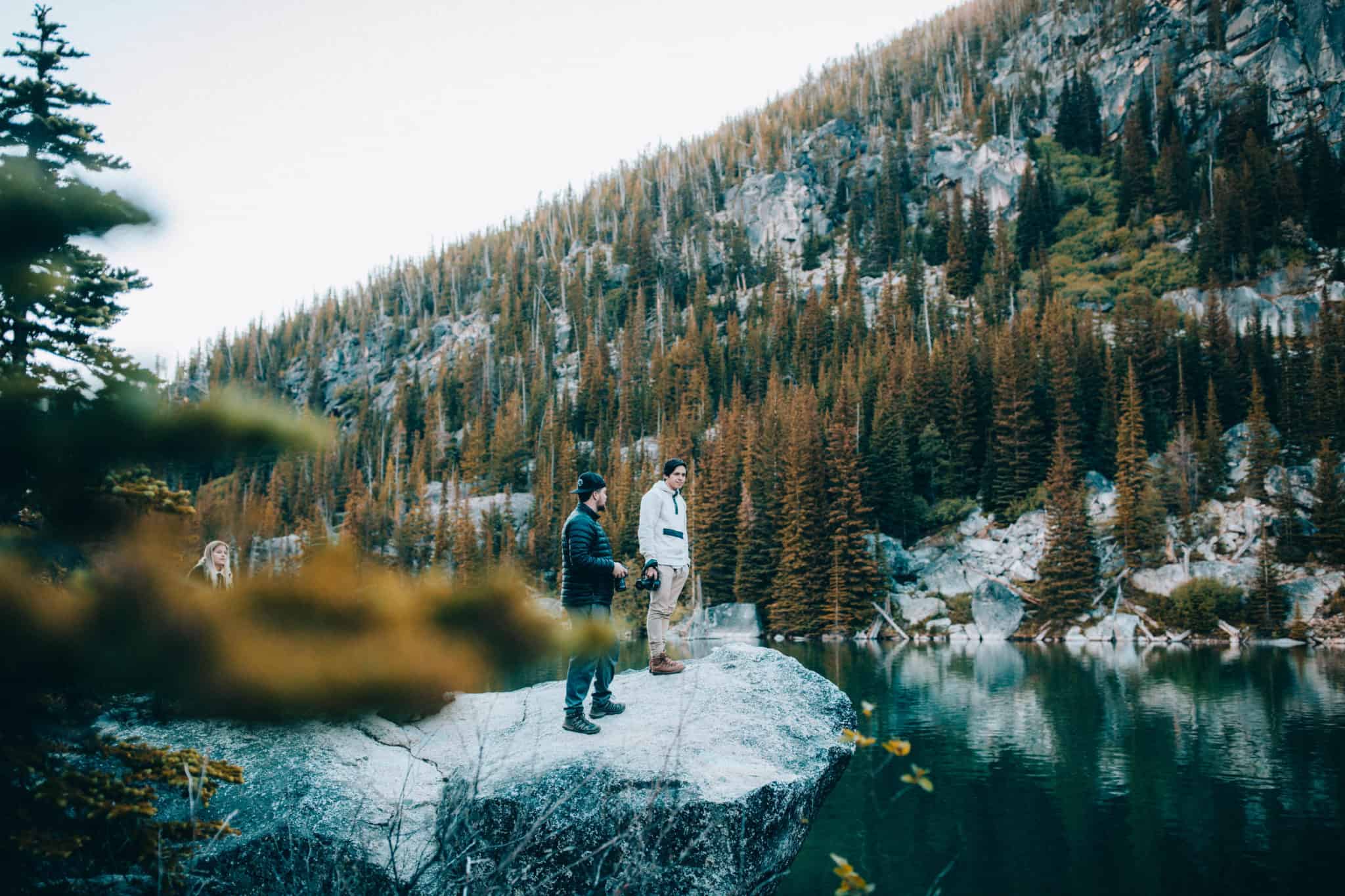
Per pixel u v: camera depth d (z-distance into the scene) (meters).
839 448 64.50
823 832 15.76
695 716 6.63
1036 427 71.31
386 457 92.69
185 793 5.50
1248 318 90.94
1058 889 12.66
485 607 2.59
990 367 81.75
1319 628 53.16
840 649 52.69
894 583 66.00
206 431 2.55
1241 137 134.12
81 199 2.73
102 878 4.16
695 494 71.88
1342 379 69.75
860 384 89.94
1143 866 13.50
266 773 5.79
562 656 2.65
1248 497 65.00
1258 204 112.06
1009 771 19.53
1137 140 131.50
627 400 113.31
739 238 159.50
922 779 3.88
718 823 5.45
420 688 2.62
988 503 72.06
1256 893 12.41
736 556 67.69
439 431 120.50
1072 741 22.52
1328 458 60.34
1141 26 159.25
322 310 185.38
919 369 82.50
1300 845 14.24
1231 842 14.55
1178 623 56.25
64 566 2.82
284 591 2.56
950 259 130.75
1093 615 58.97
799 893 12.53
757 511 68.12
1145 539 62.00
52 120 4.68
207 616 2.54
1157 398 79.81
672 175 194.00
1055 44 176.88
